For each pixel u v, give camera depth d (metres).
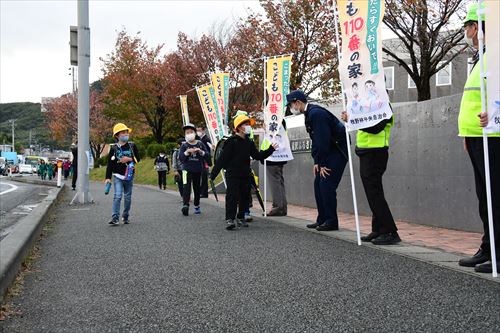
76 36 13.41
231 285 4.49
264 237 7.13
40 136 110.19
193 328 3.44
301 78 21.22
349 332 3.33
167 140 43.81
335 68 21.36
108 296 4.20
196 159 10.23
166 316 3.68
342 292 4.24
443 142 8.03
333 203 7.80
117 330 3.41
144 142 45.44
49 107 61.97
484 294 4.10
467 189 7.61
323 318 3.60
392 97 29.59
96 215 10.20
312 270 5.02
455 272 4.88
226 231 7.76
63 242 6.83
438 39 18.47
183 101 18.69
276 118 9.91
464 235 7.31
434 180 8.26
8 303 4.02
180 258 5.65
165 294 4.24
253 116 26.36
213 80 13.88
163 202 13.55
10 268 4.47
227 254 5.86
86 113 13.29
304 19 20.84
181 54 31.94
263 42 22.23
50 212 10.27
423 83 17.12
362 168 6.68
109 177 8.64
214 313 3.74
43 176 40.22
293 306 3.88
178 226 8.37
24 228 6.55
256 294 4.21
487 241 4.99
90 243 6.71
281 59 9.88
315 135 7.54
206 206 12.20
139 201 13.91
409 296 4.09
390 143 9.32
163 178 21.73
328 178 7.76
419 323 3.46
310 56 21.31
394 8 15.83
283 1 21.08
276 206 10.16
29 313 3.78
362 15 6.39
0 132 125.38
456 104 7.73
